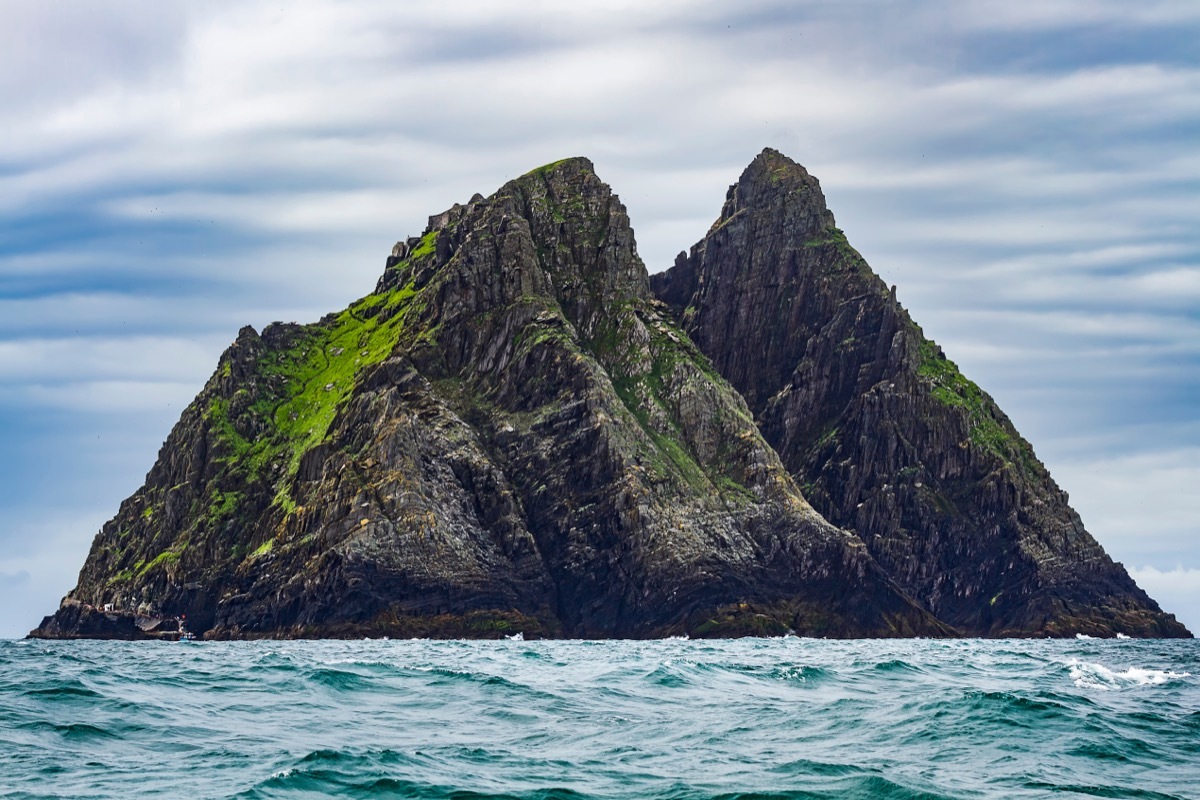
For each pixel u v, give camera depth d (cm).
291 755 5303
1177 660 14338
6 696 6919
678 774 5116
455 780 4922
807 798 4744
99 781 4866
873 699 7331
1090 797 4862
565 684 8125
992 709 6625
